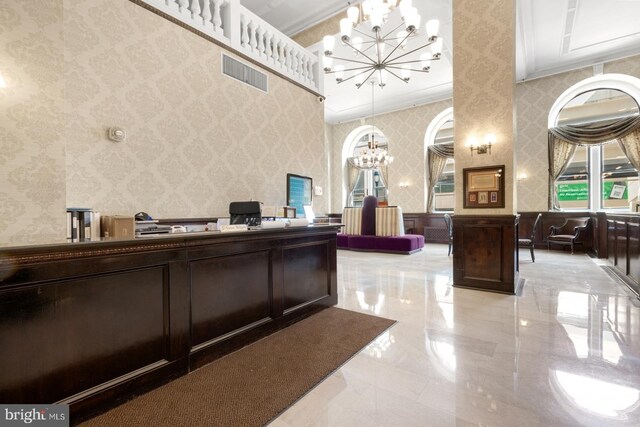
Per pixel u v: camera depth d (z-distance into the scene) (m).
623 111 7.50
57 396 1.54
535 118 8.17
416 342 2.58
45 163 2.29
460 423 1.58
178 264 2.05
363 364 2.22
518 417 1.62
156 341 1.95
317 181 6.58
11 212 2.13
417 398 1.81
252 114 5.12
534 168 8.23
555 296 3.86
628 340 2.55
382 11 4.04
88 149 3.24
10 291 1.41
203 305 2.23
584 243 7.56
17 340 1.43
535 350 2.40
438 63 7.63
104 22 3.37
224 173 4.67
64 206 2.38
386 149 11.31
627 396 1.79
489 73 4.15
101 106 3.34
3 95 2.10
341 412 1.69
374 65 5.34
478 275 4.28
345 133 12.12
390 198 10.96
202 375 2.07
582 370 2.09
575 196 8.10
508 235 4.04
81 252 1.60
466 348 2.45
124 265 1.78
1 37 2.10
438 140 10.41
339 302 3.73
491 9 4.12
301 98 6.19
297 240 3.09
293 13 6.09
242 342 2.50
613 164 7.66
